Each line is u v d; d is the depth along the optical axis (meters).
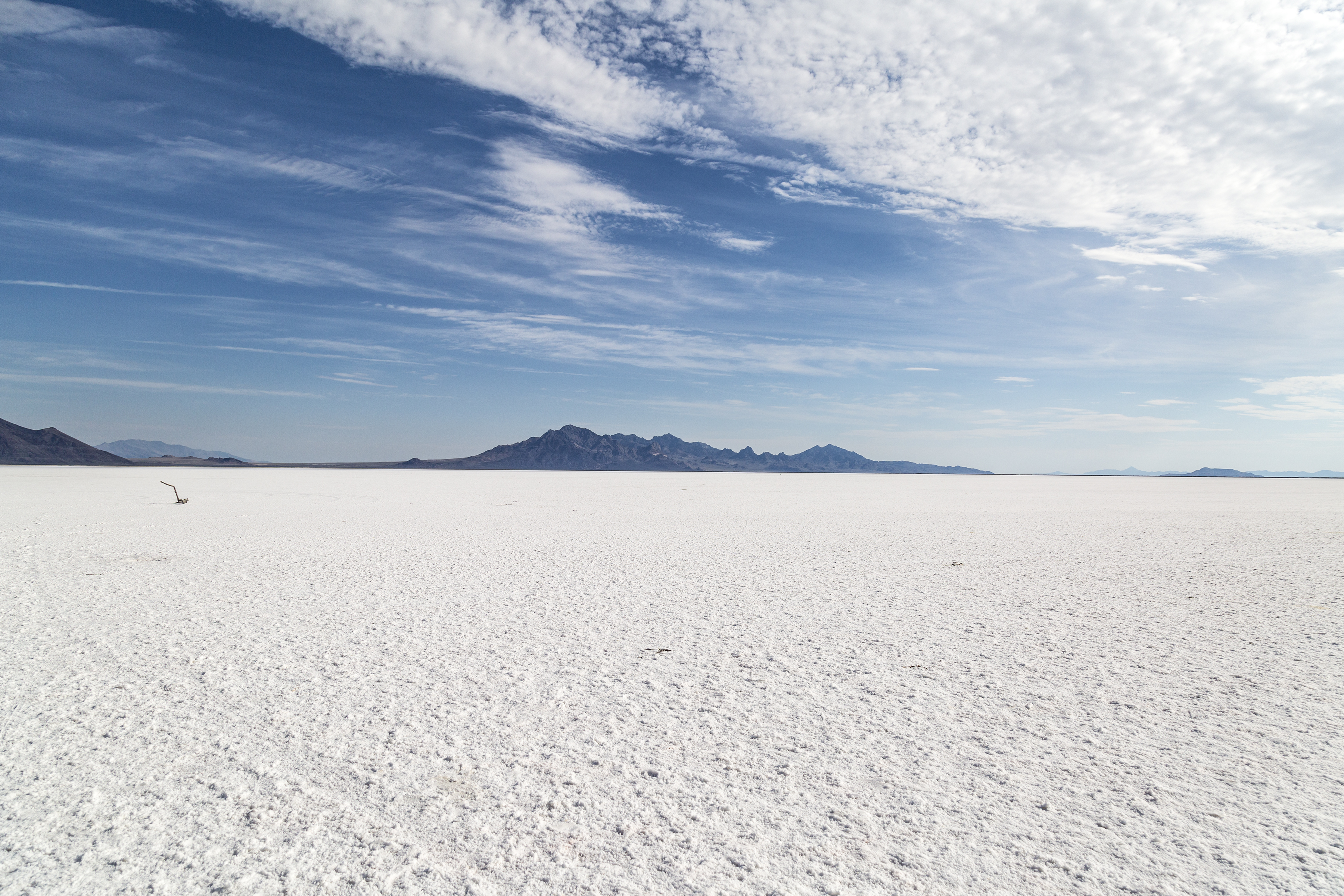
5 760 5.45
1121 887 3.90
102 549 17.42
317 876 4.00
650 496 48.59
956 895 3.82
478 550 17.81
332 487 57.25
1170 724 6.30
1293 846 4.32
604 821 4.63
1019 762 5.53
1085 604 11.55
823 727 6.23
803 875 4.03
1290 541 20.94
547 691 7.12
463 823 4.60
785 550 18.31
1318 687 7.29
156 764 5.40
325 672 7.64
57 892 3.84
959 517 30.66
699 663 8.11
